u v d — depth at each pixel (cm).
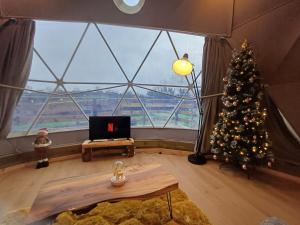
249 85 344
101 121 440
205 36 437
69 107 452
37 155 398
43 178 338
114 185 216
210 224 226
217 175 365
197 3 421
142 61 471
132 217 227
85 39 426
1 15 336
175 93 500
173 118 513
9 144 371
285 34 329
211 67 430
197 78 490
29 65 368
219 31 426
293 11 316
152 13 411
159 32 451
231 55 421
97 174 243
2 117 345
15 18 346
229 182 338
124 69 471
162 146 504
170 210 230
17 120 394
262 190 312
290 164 354
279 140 365
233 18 422
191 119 508
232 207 263
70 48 421
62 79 431
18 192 290
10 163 367
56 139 429
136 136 498
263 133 332
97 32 427
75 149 446
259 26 371
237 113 347
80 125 472
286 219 242
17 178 335
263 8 362
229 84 360
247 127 336
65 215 222
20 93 363
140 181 227
